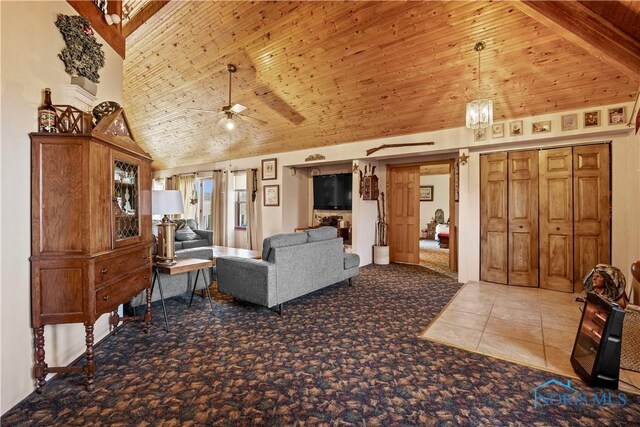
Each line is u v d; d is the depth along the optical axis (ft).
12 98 5.83
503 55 10.96
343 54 12.61
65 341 7.37
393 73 12.91
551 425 5.46
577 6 8.21
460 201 15.81
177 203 10.96
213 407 5.93
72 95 7.66
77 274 6.34
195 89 16.94
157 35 13.56
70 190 6.29
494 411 5.84
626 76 10.56
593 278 10.91
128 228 8.01
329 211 23.52
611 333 6.57
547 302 12.32
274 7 11.32
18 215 5.96
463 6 9.80
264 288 10.54
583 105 12.17
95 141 6.47
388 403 6.07
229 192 26.25
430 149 16.11
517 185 14.67
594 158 12.96
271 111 17.57
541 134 13.17
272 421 5.55
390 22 10.89
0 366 5.63
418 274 17.40
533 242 14.40
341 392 6.42
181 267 9.87
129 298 7.94
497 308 11.66
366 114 15.89
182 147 25.07
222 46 13.58
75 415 5.69
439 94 13.42
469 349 8.36
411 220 20.57
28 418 5.60
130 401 6.10
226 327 9.82
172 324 10.07
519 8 8.61
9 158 5.76
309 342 8.77
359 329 9.70
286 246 11.35
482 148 15.30
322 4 10.86
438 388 6.57
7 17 5.74
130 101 19.06
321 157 20.36
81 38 7.73
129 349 8.31
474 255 15.80
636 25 8.05
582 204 13.23
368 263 20.39
